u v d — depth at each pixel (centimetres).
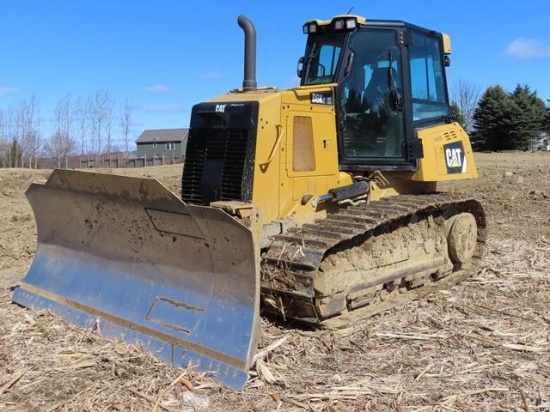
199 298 499
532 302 650
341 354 504
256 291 466
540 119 4219
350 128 632
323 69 647
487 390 439
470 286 708
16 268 807
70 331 538
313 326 552
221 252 480
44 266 634
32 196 620
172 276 523
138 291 541
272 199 566
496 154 3003
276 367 471
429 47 726
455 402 421
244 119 554
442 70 753
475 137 4316
